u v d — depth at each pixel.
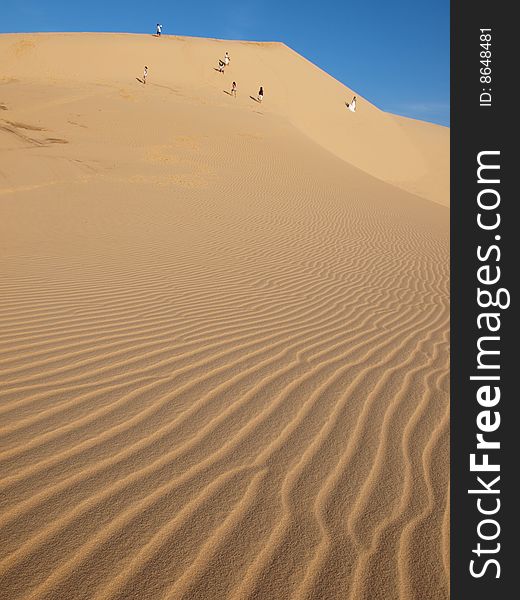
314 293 6.53
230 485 2.25
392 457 2.58
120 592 1.65
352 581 1.77
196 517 2.02
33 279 6.06
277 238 10.62
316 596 1.70
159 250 8.57
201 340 4.30
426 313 5.86
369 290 6.96
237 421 2.87
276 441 2.67
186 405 3.03
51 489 2.12
